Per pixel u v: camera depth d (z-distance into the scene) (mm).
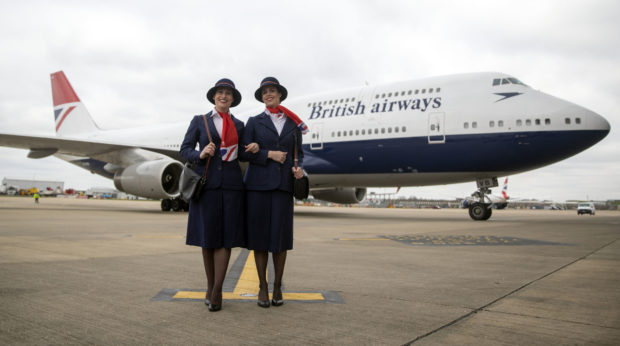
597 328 2125
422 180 13281
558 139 11078
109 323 2139
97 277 3348
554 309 2492
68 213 14180
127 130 21672
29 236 6504
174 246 5496
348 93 14617
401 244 6129
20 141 13914
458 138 11992
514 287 3131
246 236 2699
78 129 23562
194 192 2529
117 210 17734
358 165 13773
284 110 2910
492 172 12094
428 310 2467
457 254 5047
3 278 3248
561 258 4734
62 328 2041
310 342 1892
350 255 4922
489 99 11914
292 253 5090
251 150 2688
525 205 90312
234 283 3354
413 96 13000
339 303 2639
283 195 2738
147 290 2920
